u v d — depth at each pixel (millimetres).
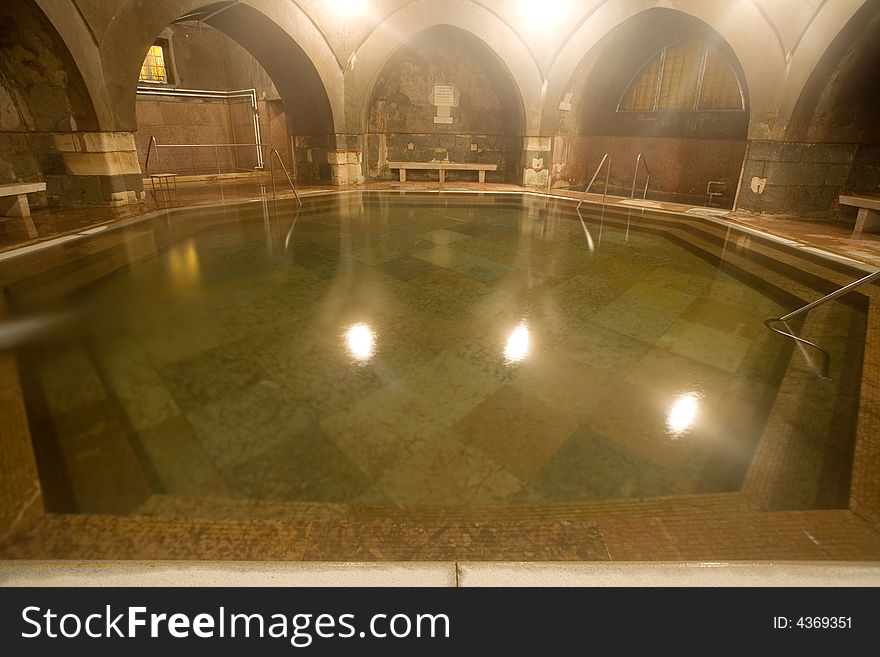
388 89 10969
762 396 2527
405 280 4309
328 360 2844
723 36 7367
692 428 2248
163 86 12508
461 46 10445
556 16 9297
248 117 13273
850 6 5953
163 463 1930
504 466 1963
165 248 5148
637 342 3156
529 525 1625
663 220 7383
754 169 7465
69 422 2184
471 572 1385
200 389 2502
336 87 9539
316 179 10953
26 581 1319
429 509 1709
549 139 10469
